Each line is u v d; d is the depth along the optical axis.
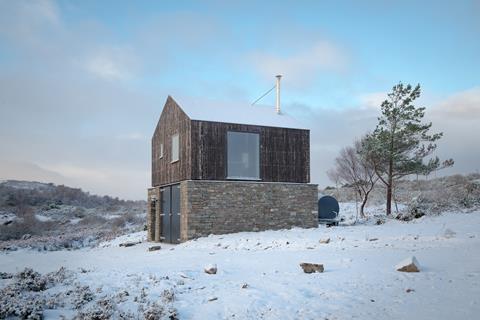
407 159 28.41
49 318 7.55
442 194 30.38
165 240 24.98
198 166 21.98
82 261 17.06
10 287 9.23
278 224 23.53
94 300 8.55
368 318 7.20
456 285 8.98
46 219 48.31
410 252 13.84
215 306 8.16
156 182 26.77
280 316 7.54
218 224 22.05
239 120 23.56
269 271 11.38
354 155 34.66
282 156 24.27
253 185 23.09
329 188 50.44
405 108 28.08
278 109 27.11
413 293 8.57
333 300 8.34
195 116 22.47
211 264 11.31
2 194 62.22
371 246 15.77
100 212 55.16
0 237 36.00
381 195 41.94
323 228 23.11
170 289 9.26
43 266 15.82
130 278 10.49
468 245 14.62
